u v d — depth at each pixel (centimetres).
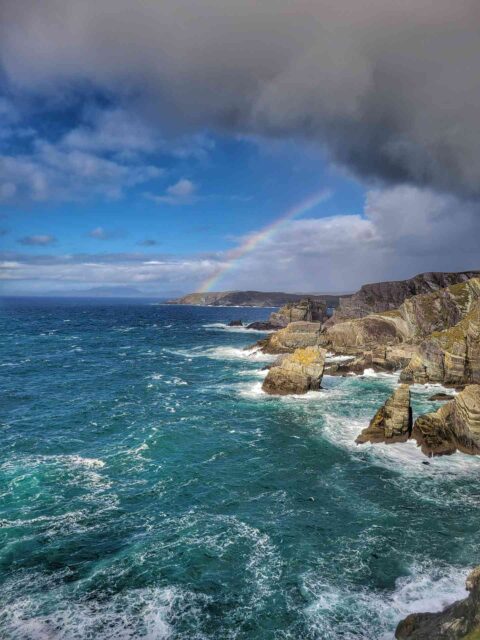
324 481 3447
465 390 4047
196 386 6869
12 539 2603
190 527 2772
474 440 3891
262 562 2428
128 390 6556
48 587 2209
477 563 2414
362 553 2506
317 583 2258
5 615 2011
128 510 2975
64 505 3022
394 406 4278
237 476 3544
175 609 2075
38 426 4772
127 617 2019
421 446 4038
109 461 3819
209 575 2319
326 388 6725
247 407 5619
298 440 4375
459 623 1647
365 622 1995
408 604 2102
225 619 2019
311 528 2769
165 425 4844
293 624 1988
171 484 3381
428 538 2659
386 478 3488
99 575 2306
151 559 2442
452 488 3312
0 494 3158
